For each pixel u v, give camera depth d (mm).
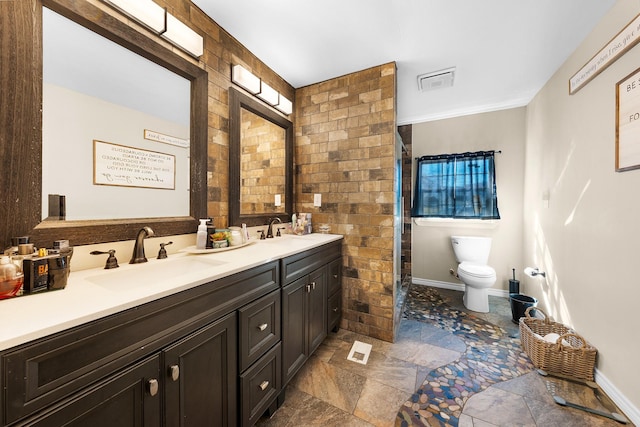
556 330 1808
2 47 778
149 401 706
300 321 1485
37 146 855
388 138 1958
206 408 885
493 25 1544
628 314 1257
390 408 1293
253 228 1839
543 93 2314
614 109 1366
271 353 1219
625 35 1256
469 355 1754
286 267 1348
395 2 1365
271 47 1760
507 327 2166
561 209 1939
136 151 1167
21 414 485
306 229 2125
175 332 777
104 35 1035
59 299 665
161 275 1115
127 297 682
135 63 1166
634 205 1227
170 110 1300
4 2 787
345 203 2123
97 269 980
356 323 2084
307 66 1988
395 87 1950
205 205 1437
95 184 1030
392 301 1959
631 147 1231
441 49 1788
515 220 2811
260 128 1958
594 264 1525
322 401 1345
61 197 932
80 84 987
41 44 867
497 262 2904
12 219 799
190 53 1337
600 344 1455
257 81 1774
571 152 1808
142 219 1177
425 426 1184
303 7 1398
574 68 1785
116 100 1097
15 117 807
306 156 2295
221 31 1564
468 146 3008
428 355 1758
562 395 1368
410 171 3299
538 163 2395
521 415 1240
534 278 2445
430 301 2744
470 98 2652
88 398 581
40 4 864
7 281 656
